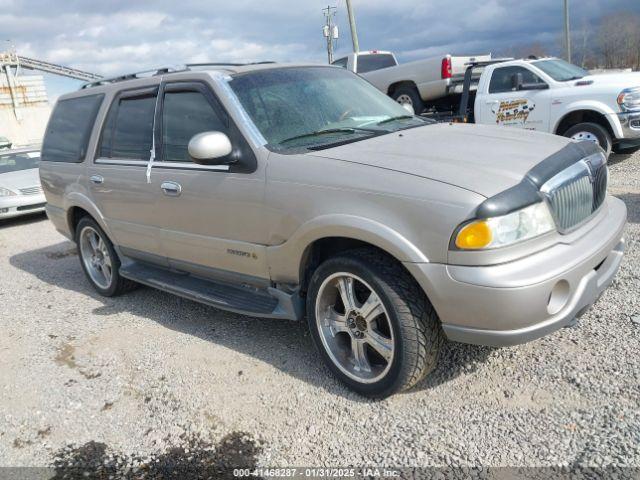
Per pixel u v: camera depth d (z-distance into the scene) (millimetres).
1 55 44219
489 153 3139
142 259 4805
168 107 4230
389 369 3062
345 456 2805
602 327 3648
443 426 2922
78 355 4246
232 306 3816
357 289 3322
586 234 3018
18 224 10539
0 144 25672
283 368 3688
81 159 5176
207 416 3264
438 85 11703
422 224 2775
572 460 2574
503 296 2621
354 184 3029
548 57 10508
